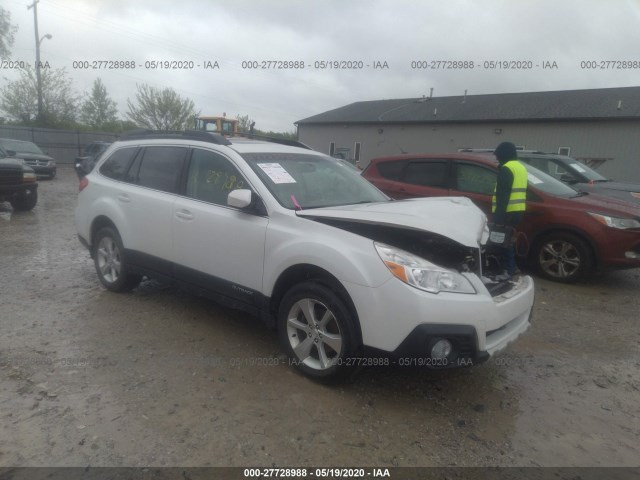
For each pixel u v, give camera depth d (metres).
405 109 34.62
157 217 4.53
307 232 3.50
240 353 3.99
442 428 3.09
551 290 6.18
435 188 7.20
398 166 7.69
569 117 26.05
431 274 3.07
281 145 4.78
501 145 5.57
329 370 3.39
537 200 6.60
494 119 28.61
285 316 3.63
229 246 3.94
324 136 36.31
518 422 3.20
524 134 27.95
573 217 6.26
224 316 4.79
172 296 5.30
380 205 3.87
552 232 6.49
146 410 3.13
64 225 9.69
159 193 4.61
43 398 3.21
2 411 3.05
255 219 3.80
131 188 4.90
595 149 25.75
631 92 27.84
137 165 5.00
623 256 6.00
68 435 2.84
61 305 4.94
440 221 3.36
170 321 4.61
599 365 4.11
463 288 3.12
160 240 4.54
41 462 2.61
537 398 3.53
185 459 2.69
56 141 29.16
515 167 5.47
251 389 3.43
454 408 3.33
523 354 4.27
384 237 3.32
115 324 4.50
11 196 10.73
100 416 3.04
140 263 4.81
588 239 6.17
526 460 2.82
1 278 5.82
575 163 10.58
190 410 3.15
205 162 4.36
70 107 37.34
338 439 2.93
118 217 4.94
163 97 42.53
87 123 44.91
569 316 5.27
